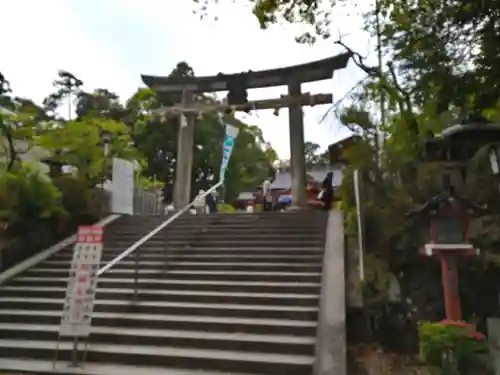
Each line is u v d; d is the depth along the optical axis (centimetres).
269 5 753
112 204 1427
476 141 897
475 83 554
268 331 694
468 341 517
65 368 624
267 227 1175
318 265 905
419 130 983
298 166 1596
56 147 1405
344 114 1102
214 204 1720
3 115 1250
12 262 1053
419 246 788
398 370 630
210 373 601
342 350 589
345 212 1093
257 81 1700
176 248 1070
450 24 562
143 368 623
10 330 747
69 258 1075
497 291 741
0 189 1109
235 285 848
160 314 776
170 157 3048
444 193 657
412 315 754
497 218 779
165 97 2167
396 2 754
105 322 752
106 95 3272
